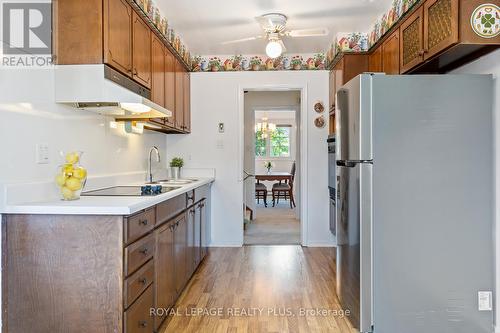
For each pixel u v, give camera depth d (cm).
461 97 232
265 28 352
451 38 217
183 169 479
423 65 267
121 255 181
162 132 452
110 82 222
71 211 180
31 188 199
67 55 220
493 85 232
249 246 478
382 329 232
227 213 480
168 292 260
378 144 230
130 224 189
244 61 475
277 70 472
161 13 329
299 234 549
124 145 330
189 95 472
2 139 182
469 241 233
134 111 270
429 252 232
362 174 230
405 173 231
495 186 233
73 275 182
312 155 473
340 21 360
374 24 364
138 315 201
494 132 233
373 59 378
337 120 289
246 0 309
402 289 232
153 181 392
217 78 477
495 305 234
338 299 293
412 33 274
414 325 233
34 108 205
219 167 479
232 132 478
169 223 262
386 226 231
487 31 214
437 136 232
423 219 232
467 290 233
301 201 483
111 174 301
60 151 229
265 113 1066
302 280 344
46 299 182
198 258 379
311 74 471
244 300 297
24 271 183
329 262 403
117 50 235
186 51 437
